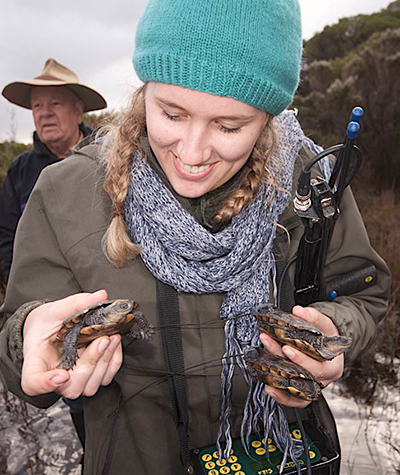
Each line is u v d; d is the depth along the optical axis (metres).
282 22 1.01
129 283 1.26
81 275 1.26
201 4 0.96
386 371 3.17
